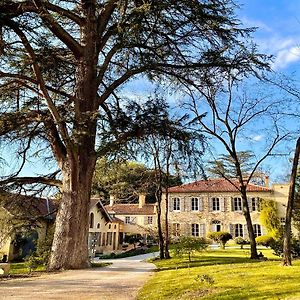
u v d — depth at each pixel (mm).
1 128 14414
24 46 13664
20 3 12852
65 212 14656
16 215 16594
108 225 45750
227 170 22656
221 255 24125
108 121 13656
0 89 15680
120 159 15289
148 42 15523
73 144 13383
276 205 41875
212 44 14852
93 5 16234
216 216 44656
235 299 7059
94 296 8148
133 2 14547
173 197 46281
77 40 17656
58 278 11383
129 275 12641
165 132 13602
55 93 17141
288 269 11961
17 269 19016
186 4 13664
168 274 12648
